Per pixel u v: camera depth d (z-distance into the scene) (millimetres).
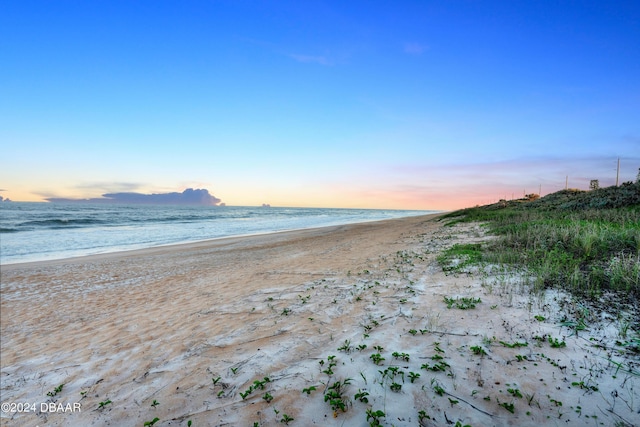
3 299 9641
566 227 10578
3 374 5035
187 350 5180
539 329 4414
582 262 7113
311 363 4156
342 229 34438
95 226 38594
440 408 3035
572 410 2869
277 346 4875
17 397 4277
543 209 22297
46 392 4336
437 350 4113
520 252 8852
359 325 5340
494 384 3330
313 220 59625
